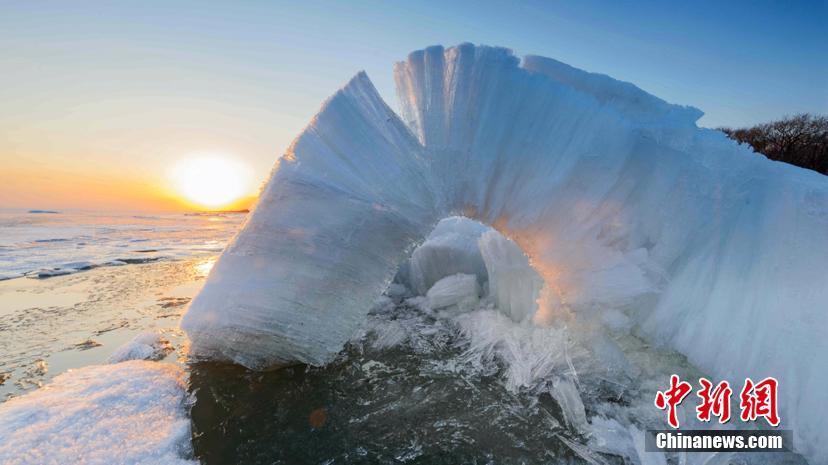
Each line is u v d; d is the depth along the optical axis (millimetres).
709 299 3070
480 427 2678
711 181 3268
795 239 2793
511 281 4449
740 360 2750
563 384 3068
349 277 3072
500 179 3367
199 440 2516
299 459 2363
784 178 3062
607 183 3252
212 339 3166
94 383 2998
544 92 3301
